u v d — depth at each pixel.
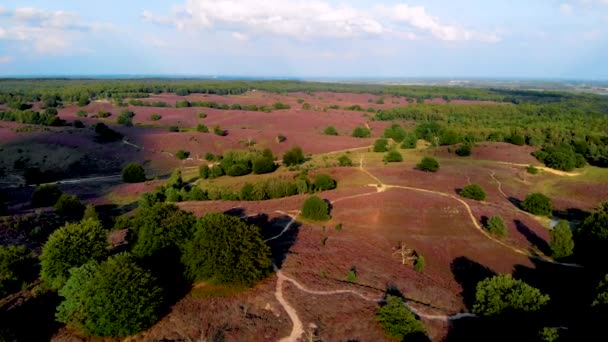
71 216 59.84
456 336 29.92
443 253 44.00
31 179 84.62
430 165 76.88
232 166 86.12
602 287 29.47
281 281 34.09
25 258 34.31
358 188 65.06
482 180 73.75
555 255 44.28
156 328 26.80
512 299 29.22
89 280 26.52
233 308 29.78
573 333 28.78
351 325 28.92
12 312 27.44
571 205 67.00
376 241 46.03
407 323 28.09
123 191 78.12
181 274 33.00
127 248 40.91
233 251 32.19
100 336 25.69
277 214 54.31
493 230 48.16
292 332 27.70
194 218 37.72
